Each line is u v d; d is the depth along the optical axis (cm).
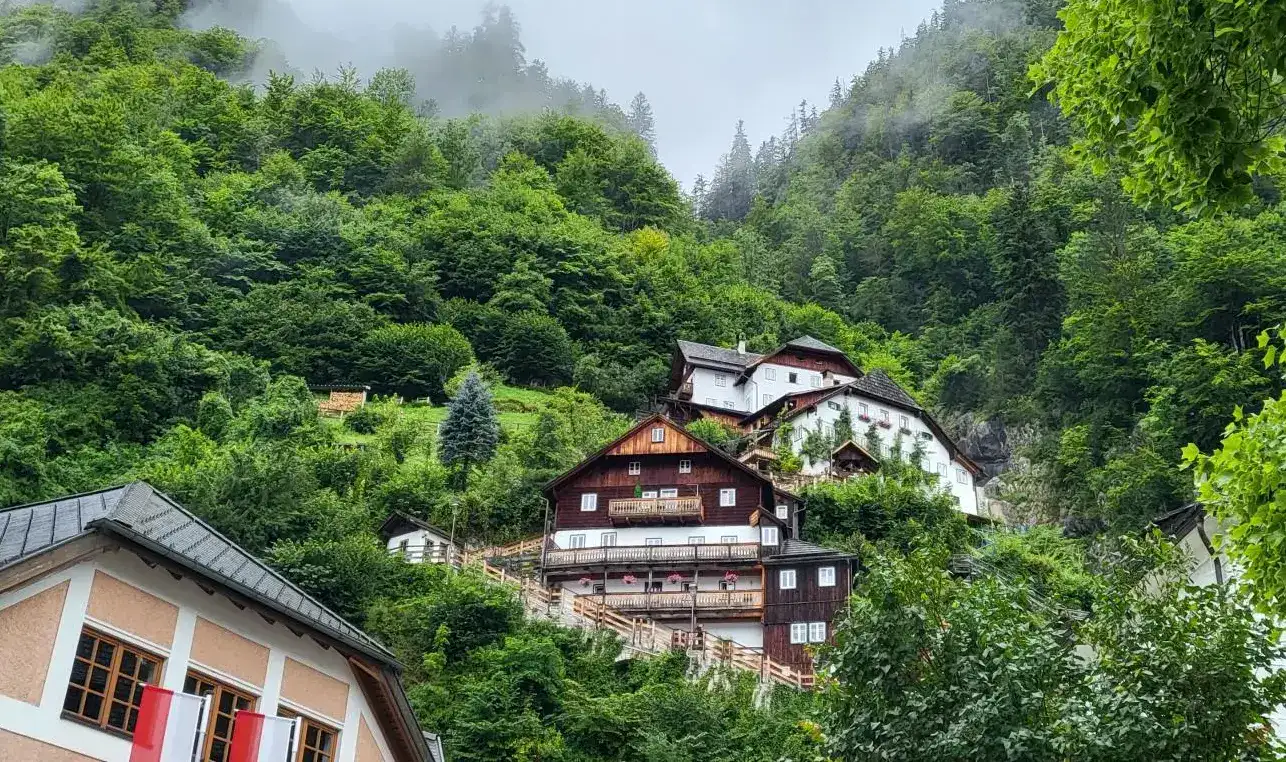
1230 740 1541
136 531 1473
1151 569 1758
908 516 6600
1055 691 1683
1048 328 9781
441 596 4500
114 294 8188
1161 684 1582
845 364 9294
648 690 4100
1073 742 1550
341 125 14150
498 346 10081
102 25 17550
